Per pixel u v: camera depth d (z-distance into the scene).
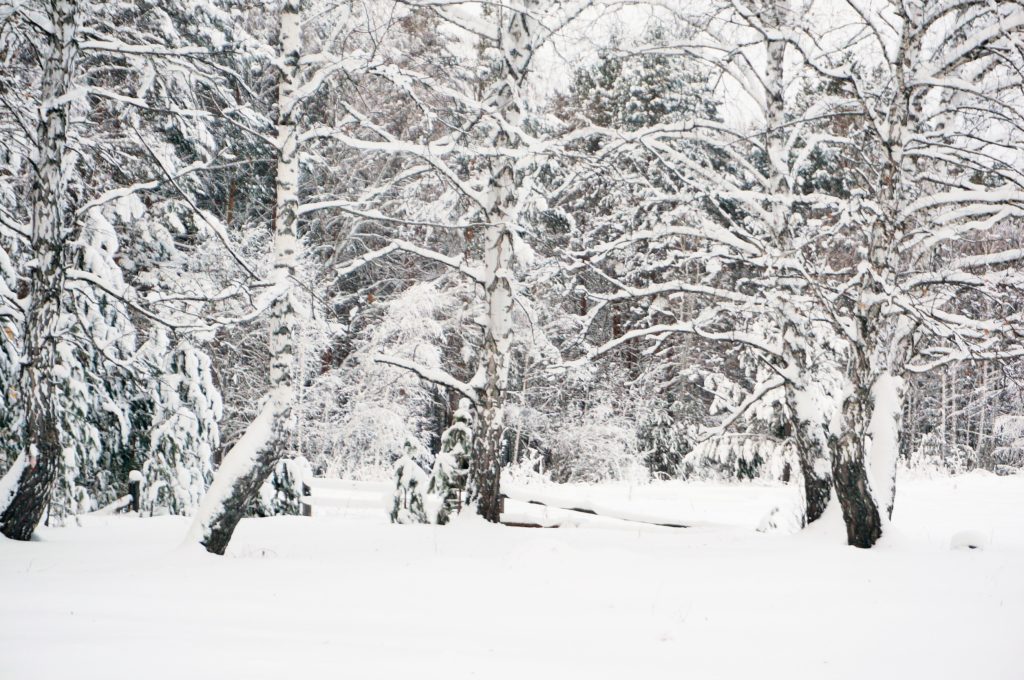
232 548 10.20
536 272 17.05
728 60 12.55
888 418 13.05
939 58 12.99
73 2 9.87
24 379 9.88
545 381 31.39
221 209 24.39
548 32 13.20
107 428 16.64
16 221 10.82
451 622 6.36
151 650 4.89
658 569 9.10
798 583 8.44
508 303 13.74
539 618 6.64
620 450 30.05
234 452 9.71
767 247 12.85
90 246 14.91
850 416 11.54
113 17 13.22
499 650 5.52
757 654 5.68
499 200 13.69
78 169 13.68
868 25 11.67
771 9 12.81
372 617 6.39
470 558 9.70
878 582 8.55
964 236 14.09
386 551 10.34
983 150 13.73
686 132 13.49
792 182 13.09
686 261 14.04
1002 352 12.49
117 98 10.24
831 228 13.58
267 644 5.26
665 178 13.81
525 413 30.64
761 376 24.30
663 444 31.77
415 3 11.22
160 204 18.84
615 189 14.77
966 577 8.88
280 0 11.44
